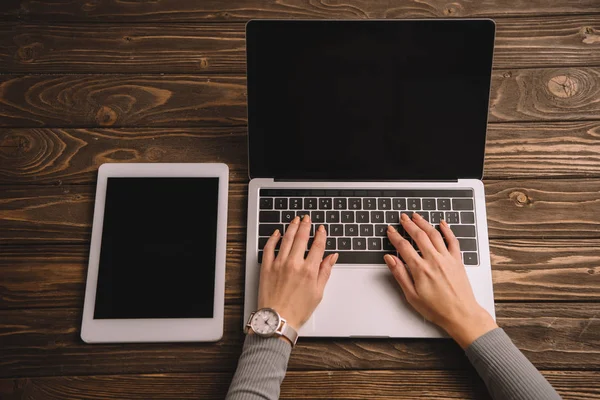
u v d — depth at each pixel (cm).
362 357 79
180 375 80
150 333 79
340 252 82
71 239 86
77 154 91
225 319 81
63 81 95
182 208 84
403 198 84
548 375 79
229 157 90
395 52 80
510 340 73
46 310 82
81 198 88
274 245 81
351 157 83
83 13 97
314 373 79
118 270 81
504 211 87
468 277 81
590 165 89
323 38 80
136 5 98
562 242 85
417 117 82
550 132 91
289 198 84
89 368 80
